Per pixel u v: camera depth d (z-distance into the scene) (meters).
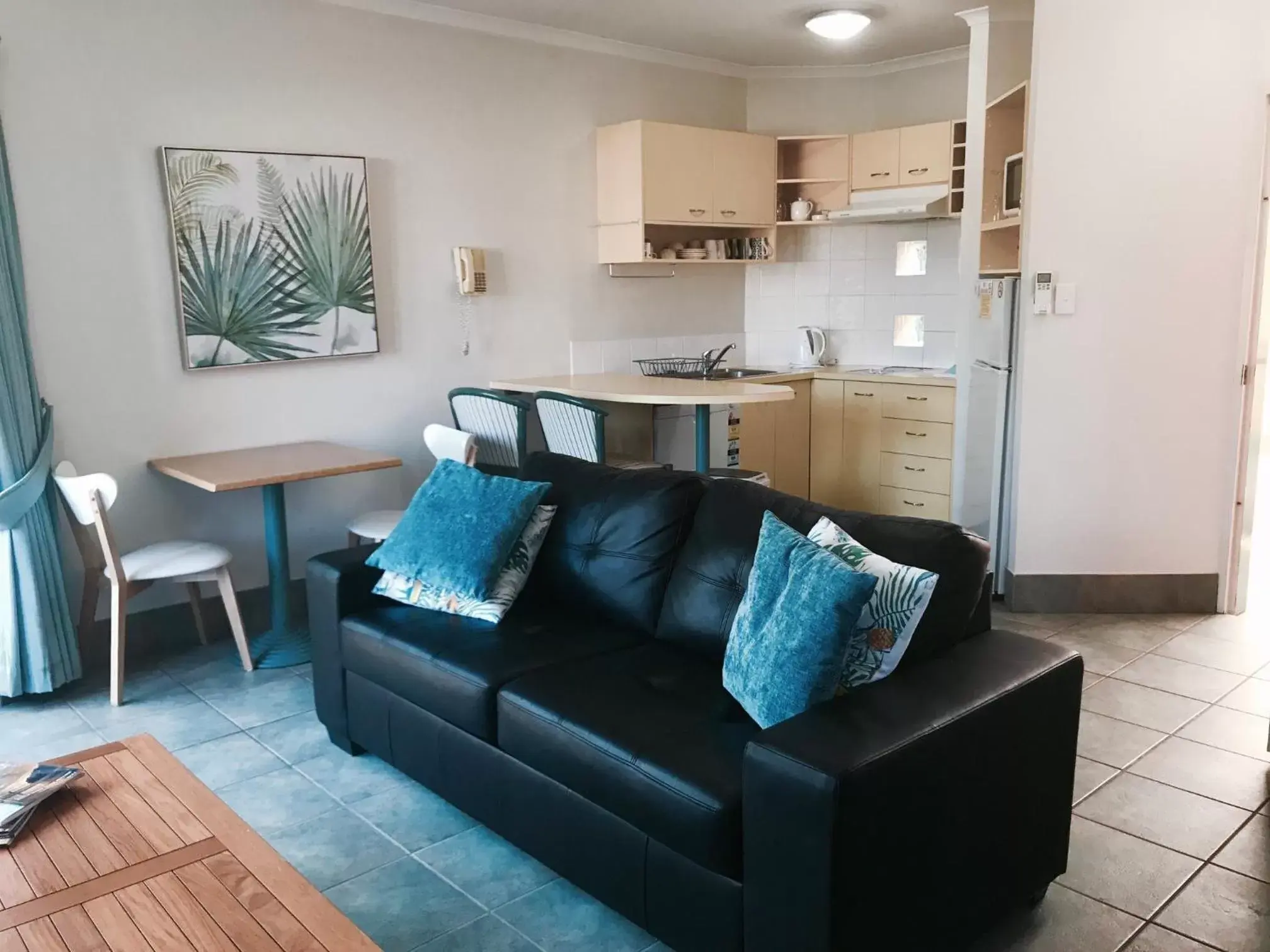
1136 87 3.88
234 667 3.76
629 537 2.78
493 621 2.79
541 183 5.07
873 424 5.61
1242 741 3.01
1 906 1.58
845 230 6.03
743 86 5.95
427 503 3.01
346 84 4.30
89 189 3.65
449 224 4.73
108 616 3.81
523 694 2.29
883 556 2.21
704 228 5.82
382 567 2.95
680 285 5.86
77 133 3.61
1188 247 3.96
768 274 6.23
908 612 2.02
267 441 4.23
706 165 5.32
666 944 2.04
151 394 3.89
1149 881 2.31
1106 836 2.50
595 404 5.20
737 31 5.06
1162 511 4.16
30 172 3.51
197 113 3.89
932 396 5.29
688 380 5.06
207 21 3.88
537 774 2.28
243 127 4.02
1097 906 2.22
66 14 3.54
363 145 4.39
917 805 1.78
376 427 4.59
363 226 4.36
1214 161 3.89
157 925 1.53
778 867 1.72
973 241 4.62
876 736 1.75
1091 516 4.19
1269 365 4.04
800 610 1.97
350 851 2.50
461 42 4.66
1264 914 2.18
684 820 1.87
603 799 2.07
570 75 5.11
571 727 2.14
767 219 5.67
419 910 2.26
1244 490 4.09
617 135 5.13
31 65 3.48
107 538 3.33
